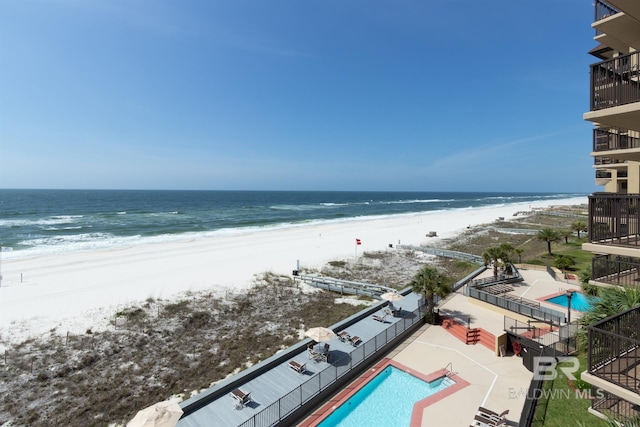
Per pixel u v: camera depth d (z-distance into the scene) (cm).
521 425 1138
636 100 984
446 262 4381
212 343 2162
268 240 5872
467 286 2783
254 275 3650
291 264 4166
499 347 1853
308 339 1970
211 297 2964
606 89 1041
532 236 6369
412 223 8631
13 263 4050
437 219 9694
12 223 7531
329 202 18975
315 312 2683
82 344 2089
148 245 5275
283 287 3284
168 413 1165
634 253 1021
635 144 1542
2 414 1479
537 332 1992
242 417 1348
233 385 1547
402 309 2497
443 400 1471
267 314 2639
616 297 1227
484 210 13312
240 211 11894
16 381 1709
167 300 2858
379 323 2261
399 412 1438
